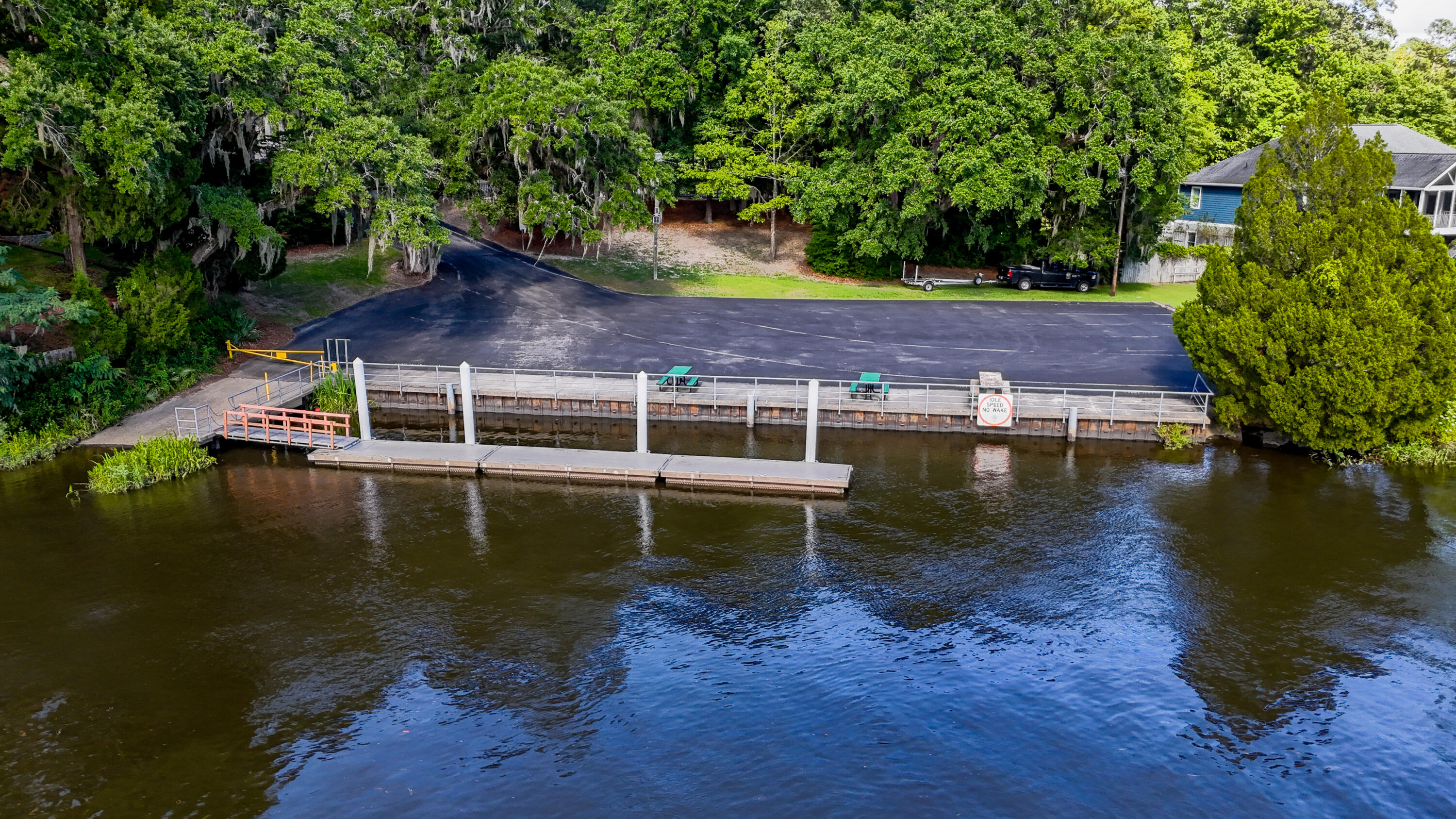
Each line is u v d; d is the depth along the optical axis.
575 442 30.66
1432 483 26.64
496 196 50.97
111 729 15.72
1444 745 15.50
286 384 34.31
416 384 34.19
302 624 19.00
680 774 14.75
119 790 14.24
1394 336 26.45
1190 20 78.12
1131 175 50.69
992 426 30.91
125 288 31.78
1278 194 28.80
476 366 36.88
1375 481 26.86
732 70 59.59
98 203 29.73
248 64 32.34
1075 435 30.44
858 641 18.61
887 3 59.66
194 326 35.56
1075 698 16.75
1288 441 29.98
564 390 33.75
